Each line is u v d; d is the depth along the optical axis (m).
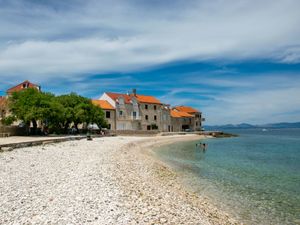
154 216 10.42
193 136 84.94
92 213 9.94
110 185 14.38
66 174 16.53
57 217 9.38
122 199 12.01
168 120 96.19
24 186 13.11
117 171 19.22
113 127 78.50
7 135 47.25
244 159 32.91
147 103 88.56
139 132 74.94
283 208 13.83
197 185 18.36
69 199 11.38
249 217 12.46
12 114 51.38
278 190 17.38
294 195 16.25
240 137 97.50
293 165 28.12
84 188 13.30
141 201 12.18
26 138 42.12
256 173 23.30
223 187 17.98
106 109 76.88
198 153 39.66
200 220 10.95
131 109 83.88
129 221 9.55
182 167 25.95
